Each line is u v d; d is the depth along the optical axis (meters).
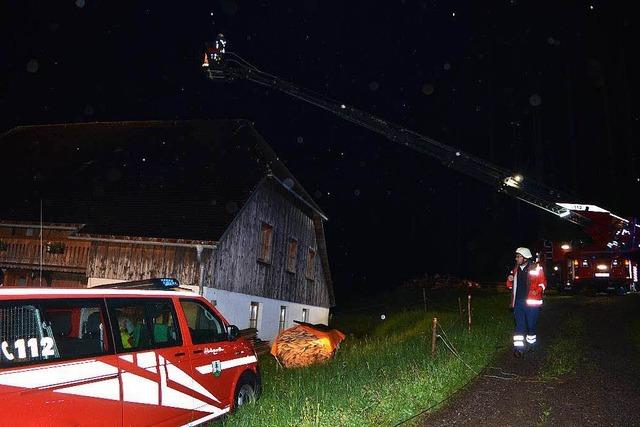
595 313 16.28
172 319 6.61
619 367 8.93
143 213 17.91
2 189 20.33
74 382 5.04
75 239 17.20
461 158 17.20
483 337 10.98
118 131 24.23
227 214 17.61
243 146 22.14
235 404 7.30
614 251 23.31
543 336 11.90
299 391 7.62
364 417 6.11
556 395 7.25
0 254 18.55
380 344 13.57
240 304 18.84
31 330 4.90
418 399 6.85
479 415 6.43
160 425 5.91
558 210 19.73
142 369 5.80
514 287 9.77
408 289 36.97
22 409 4.57
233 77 17.80
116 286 7.00
